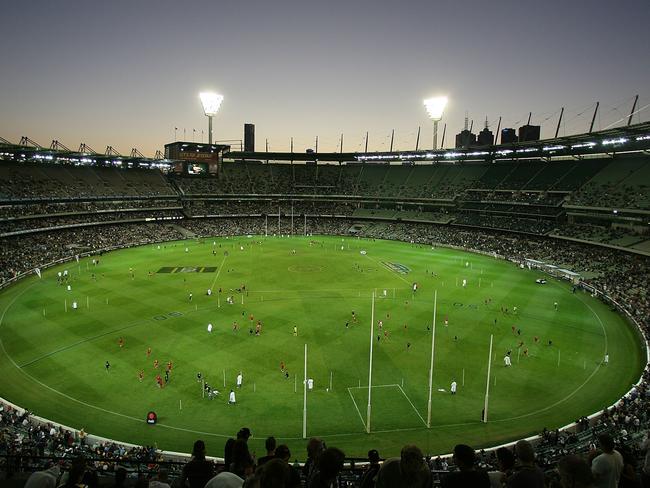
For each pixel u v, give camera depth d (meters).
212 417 38.81
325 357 51.38
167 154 159.75
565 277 91.69
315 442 10.38
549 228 117.81
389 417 39.19
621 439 29.48
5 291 76.75
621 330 61.34
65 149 117.31
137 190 150.75
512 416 39.62
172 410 39.81
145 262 104.31
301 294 78.69
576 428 36.59
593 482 6.52
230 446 11.38
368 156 171.38
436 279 91.50
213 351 52.59
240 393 42.88
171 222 155.62
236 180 181.25
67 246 111.62
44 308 67.62
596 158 125.50
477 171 156.62
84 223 127.38
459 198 148.62
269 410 40.03
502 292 81.25
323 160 186.75
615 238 99.62
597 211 107.00
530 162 143.38
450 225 149.00
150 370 47.41
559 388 44.94
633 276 82.44
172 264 102.62
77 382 44.72
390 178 177.38
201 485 9.73
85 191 133.75
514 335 59.12
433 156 158.12
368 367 48.88
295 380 45.56
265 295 77.56
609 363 50.81
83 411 39.44
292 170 192.50
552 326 62.91
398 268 102.19
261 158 183.62
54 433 33.81
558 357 52.25
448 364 50.00
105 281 85.06
